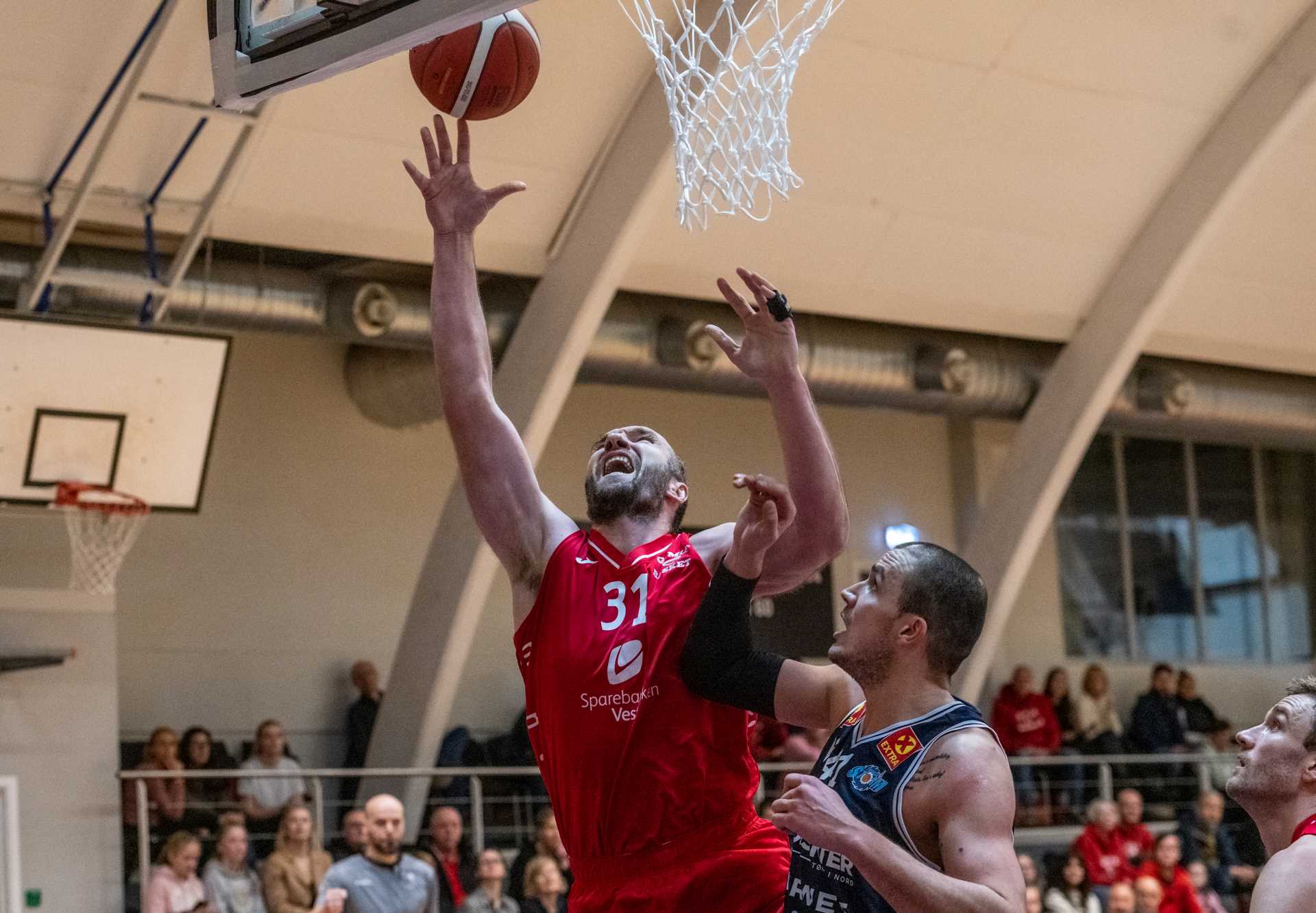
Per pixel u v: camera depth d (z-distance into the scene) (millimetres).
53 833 11414
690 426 17750
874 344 15258
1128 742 17828
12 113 10742
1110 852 14633
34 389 11477
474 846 13039
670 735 3936
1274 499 21047
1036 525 16047
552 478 16844
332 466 15828
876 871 3307
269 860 11219
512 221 12883
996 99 13523
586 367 14156
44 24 10344
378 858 9531
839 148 13328
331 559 15695
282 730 14141
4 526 13906
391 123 11844
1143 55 13672
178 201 11617
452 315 4328
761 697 3953
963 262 14789
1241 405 17609
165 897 10852
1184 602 20109
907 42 12727
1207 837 15711
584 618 4031
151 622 14820
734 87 7039
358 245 12500
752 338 4195
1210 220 14766
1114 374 15539
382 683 15711
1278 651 20625
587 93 12297
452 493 13922
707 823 3979
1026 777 16344
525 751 15180
